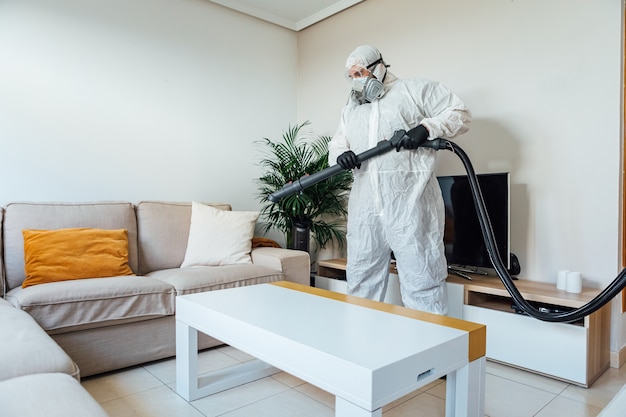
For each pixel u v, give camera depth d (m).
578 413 1.61
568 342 1.86
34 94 2.45
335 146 2.33
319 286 3.07
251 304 1.58
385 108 2.06
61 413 0.79
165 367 2.00
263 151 3.59
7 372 1.00
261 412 1.59
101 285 1.87
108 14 2.72
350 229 2.21
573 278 1.99
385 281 2.24
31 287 1.87
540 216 2.30
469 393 1.28
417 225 1.98
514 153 2.40
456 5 2.67
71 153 2.58
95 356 1.83
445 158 2.69
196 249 2.63
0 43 2.34
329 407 1.64
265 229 3.56
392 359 1.03
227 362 2.08
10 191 2.38
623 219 2.13
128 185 2.82
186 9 3.10
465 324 1.34
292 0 3.31
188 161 3.12
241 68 3.44
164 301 2.01
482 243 2.32
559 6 2.23
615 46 2.05
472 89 2.59
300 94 3.83
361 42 3.27
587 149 2.14
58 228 2.27
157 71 2.95
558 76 2.23
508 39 2.42
